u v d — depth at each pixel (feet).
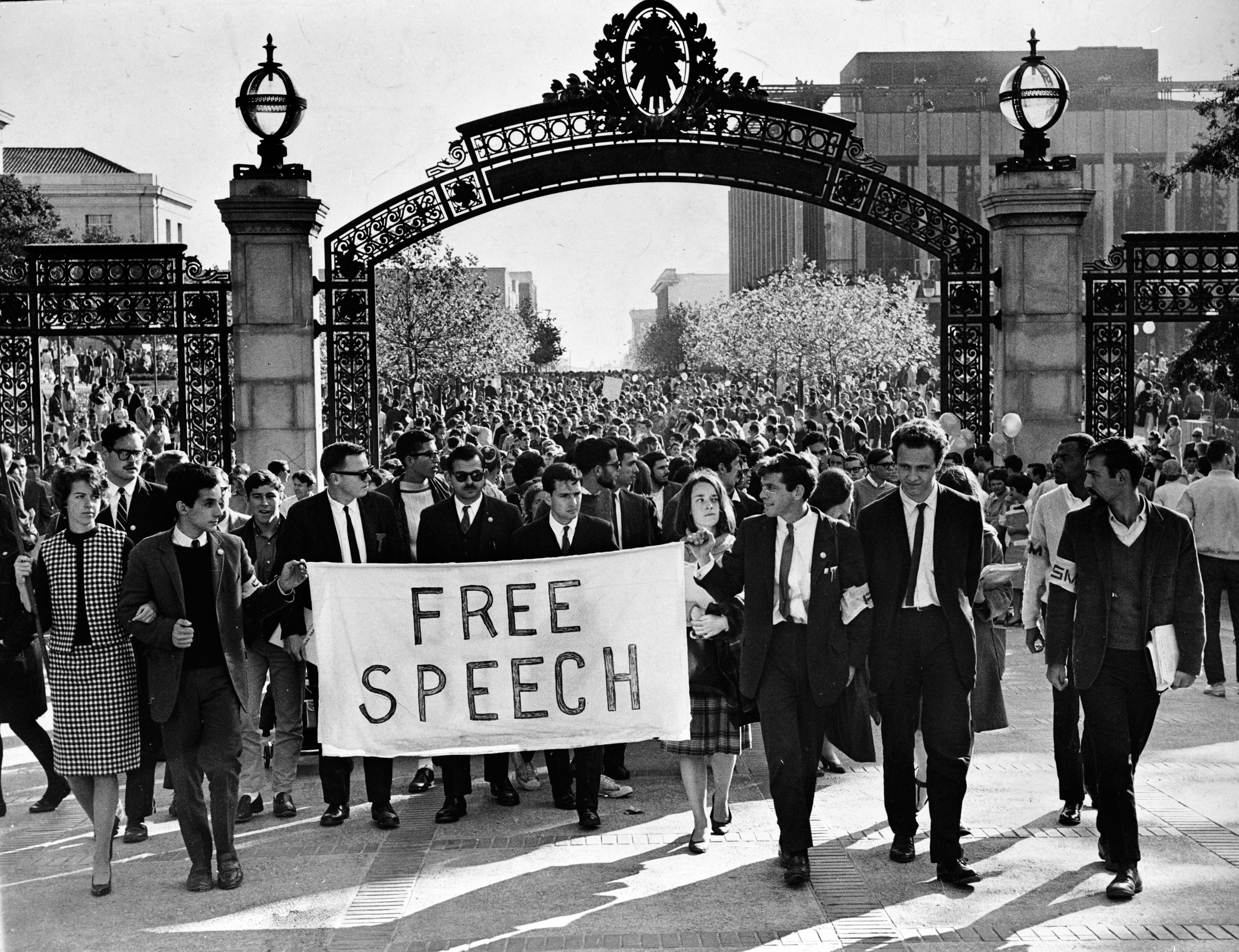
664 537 27.99
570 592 22.56
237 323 43.04
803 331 176.55
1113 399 44.42
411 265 133.90
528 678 22.62
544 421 87.45
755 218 351.67
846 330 174.91
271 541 27.53
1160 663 19.62
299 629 24.35
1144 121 204.85
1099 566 19.85
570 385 242.99
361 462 24.31
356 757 23.97
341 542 24.29
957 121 219.82
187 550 20.88
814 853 21.95
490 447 42.50
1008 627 45.32
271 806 25.77
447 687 22.68
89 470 21.11
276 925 19.01
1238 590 33.65
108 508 25.18
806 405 134.21
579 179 45.14
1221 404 76.33
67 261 43.37
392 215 44.42
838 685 20.31
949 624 20.27
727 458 30.01
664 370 344.69
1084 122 206.08
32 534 34.91
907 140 220.02
